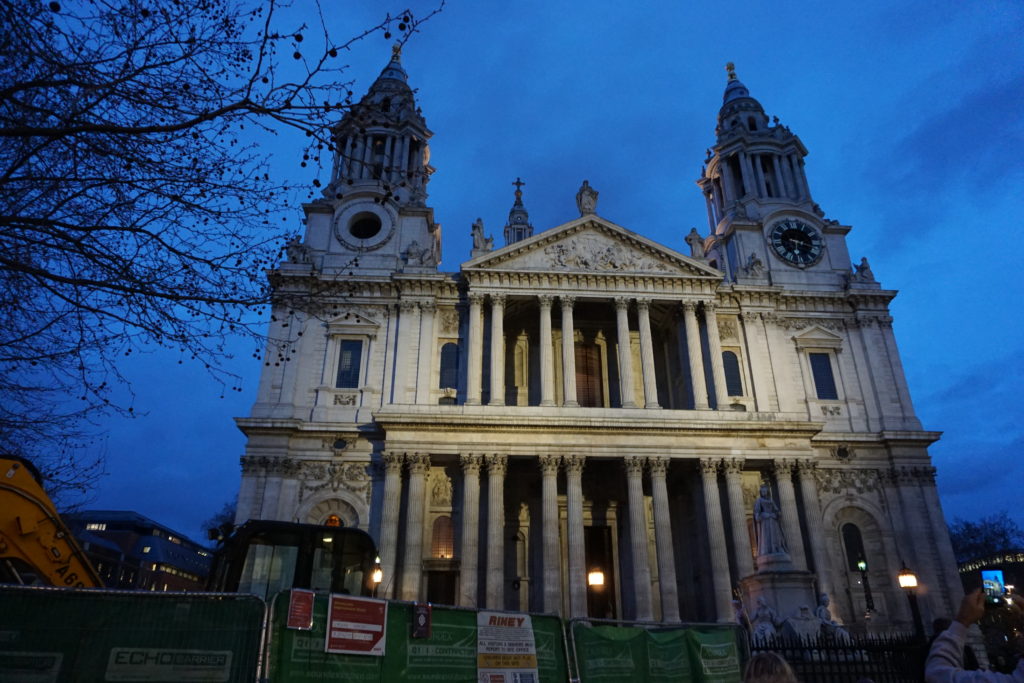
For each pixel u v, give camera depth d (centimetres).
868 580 4819
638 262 5322
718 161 6944
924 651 1454
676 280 5253
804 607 3064
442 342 5231
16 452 1759
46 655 896
